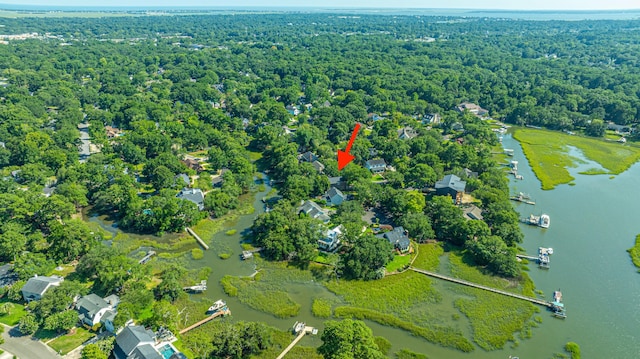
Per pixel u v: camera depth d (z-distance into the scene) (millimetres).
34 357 85000
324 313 102250
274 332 96000
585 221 148875
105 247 115250
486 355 90500
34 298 99125
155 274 115125
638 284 115375
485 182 164250
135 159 184875
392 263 121250
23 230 122062
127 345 82438
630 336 96688
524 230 141750
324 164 180125
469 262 122375
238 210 152500
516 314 102438
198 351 87312
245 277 115438
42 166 166750
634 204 162375
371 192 152125
